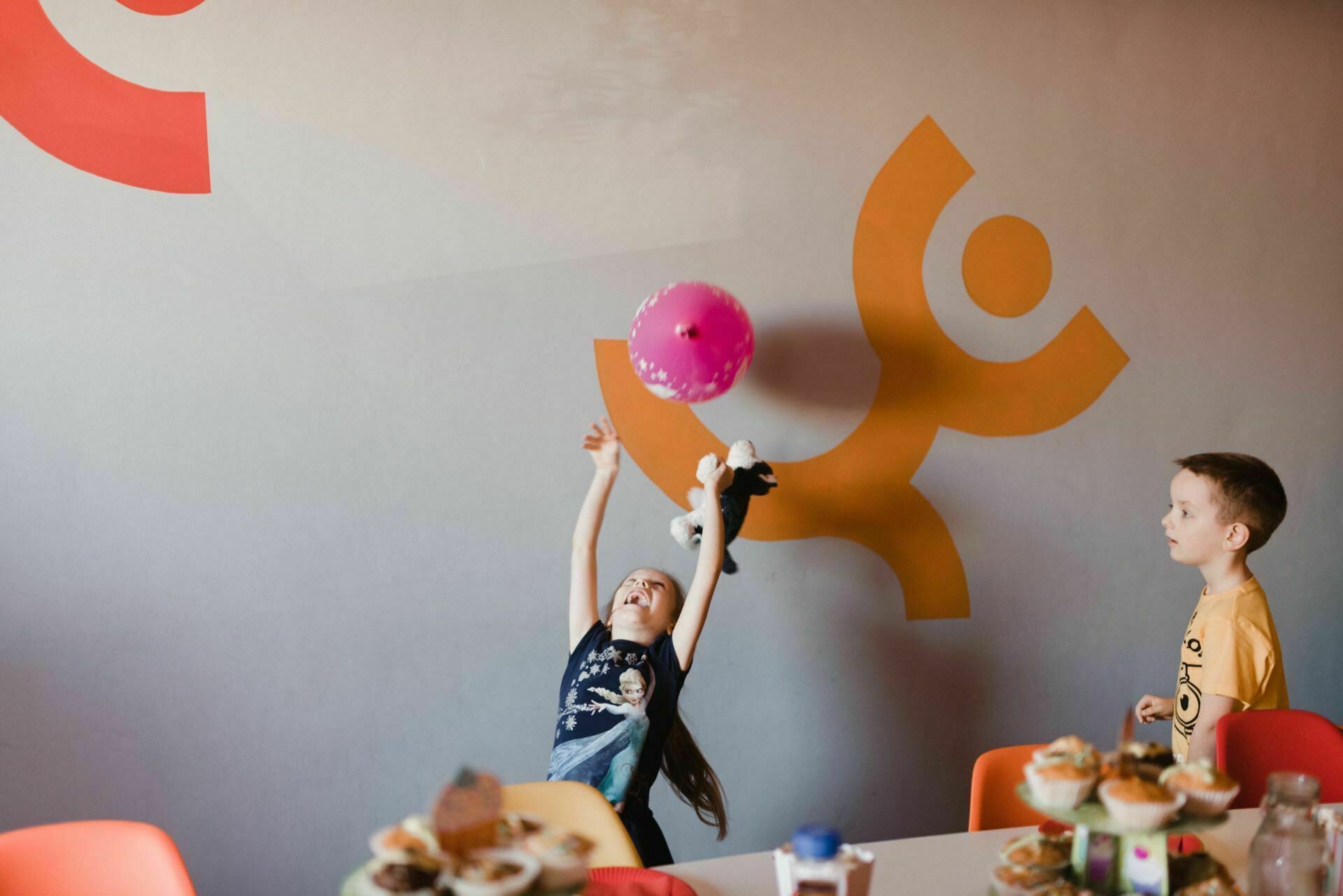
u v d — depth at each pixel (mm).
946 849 1229
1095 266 2328
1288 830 963
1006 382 2266
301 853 1874
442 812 765
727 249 2078
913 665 2219
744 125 2080
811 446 2137
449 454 1938
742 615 2104
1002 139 2254
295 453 1862
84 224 1759
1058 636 2320
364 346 1892
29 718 1740
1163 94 2373
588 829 1335
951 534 2236
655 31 2029
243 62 1826
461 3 1927
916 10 2191
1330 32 2502
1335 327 2502
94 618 1771
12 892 1166
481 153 1941
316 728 1879
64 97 1746
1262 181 2451
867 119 2160
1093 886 981
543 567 1988
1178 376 2398
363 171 1884
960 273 2230
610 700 1732
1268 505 1744
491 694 1967
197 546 1817
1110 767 975
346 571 1890
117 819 1778
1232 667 1666
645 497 2039
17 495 1733
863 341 2166
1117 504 2357
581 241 1995
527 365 1974
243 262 1832
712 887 1128
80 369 1760
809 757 2154
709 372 1774
